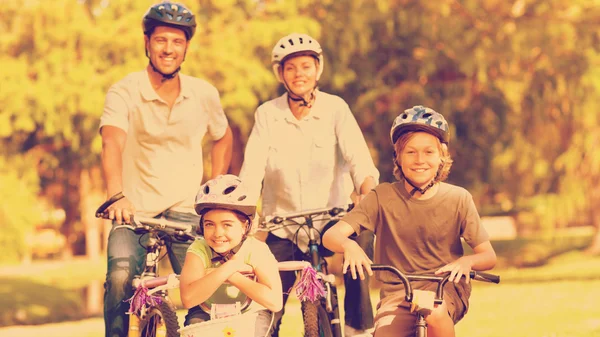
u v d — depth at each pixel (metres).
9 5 28.27
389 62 33.91
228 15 30.53
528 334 14.28
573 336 13.64
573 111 34.16
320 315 7.52
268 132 8.91
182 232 7.85
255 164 8.80
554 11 32.28
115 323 8.04
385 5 30.91
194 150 8.98
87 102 26.88
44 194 56.53
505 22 32.19
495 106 34.59
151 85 8.80
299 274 8.38
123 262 8.06
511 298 21.19
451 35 31.25
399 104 33.09
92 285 46.72
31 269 58.53
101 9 29.25
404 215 7.10
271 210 9.04
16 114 27.48
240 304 6.68
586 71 32.00
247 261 6.53
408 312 6.96
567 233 67.56
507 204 71.00
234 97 27.98
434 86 33.88
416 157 6.93
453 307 6.94
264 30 29.02
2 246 37.88
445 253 7.14
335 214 8.05
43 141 34.75
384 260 7.27
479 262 6.84
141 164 8.82
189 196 8.86
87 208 57.12
